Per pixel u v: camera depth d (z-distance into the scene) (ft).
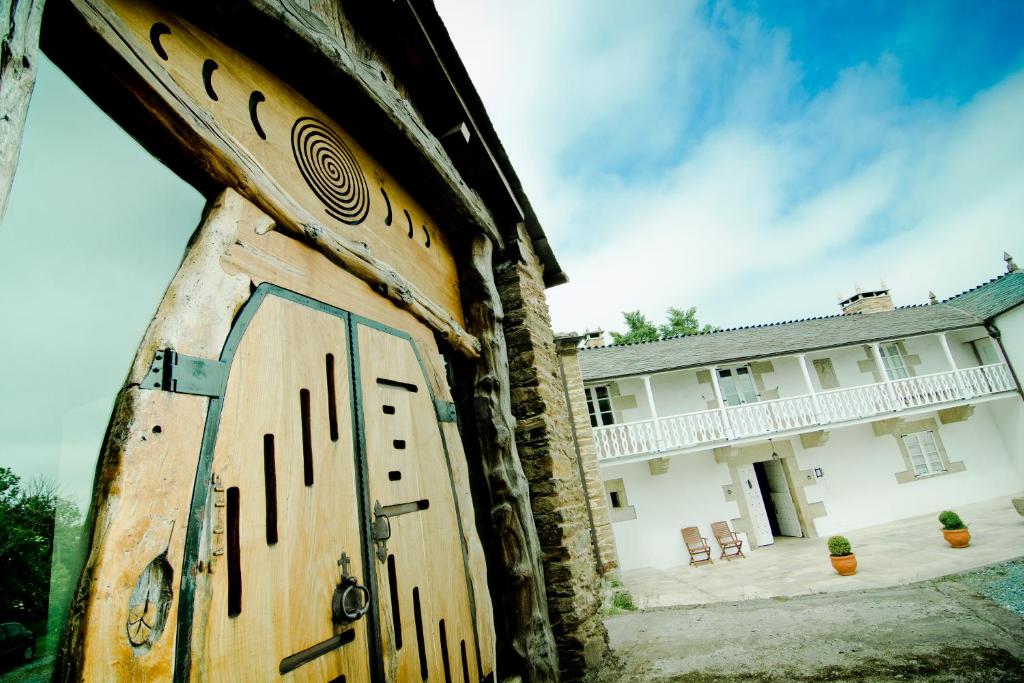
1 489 3.04
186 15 4.99
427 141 8.59
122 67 3.91
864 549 29.76
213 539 3.76
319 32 6.06
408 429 6.98
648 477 36.76
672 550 34.88
